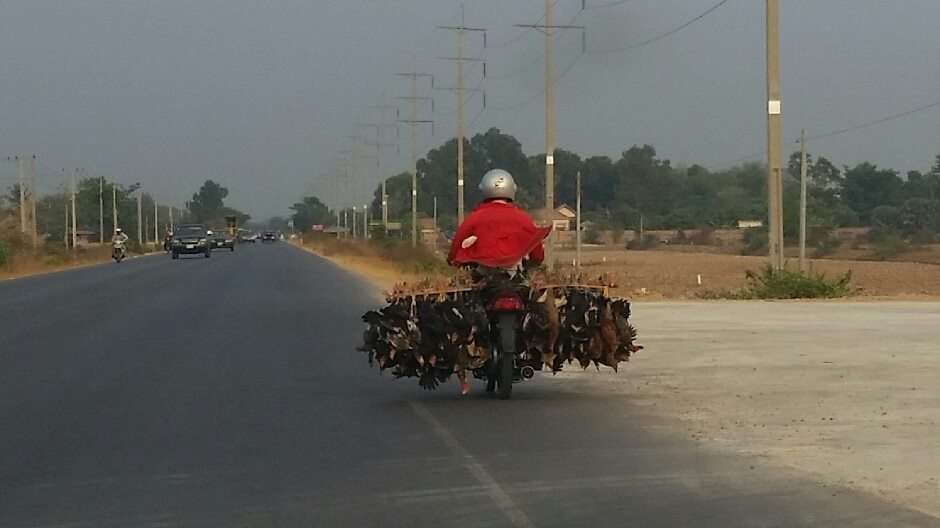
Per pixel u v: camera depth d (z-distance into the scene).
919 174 141.50
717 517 8.22
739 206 143.88
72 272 57.44
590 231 134.12
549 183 48.69
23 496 9.16
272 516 8.44
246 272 53.97
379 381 15.68
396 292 13.62
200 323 25.16
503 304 13.27
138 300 33.22
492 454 10.52
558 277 13.92
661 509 8.46
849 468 9.77
